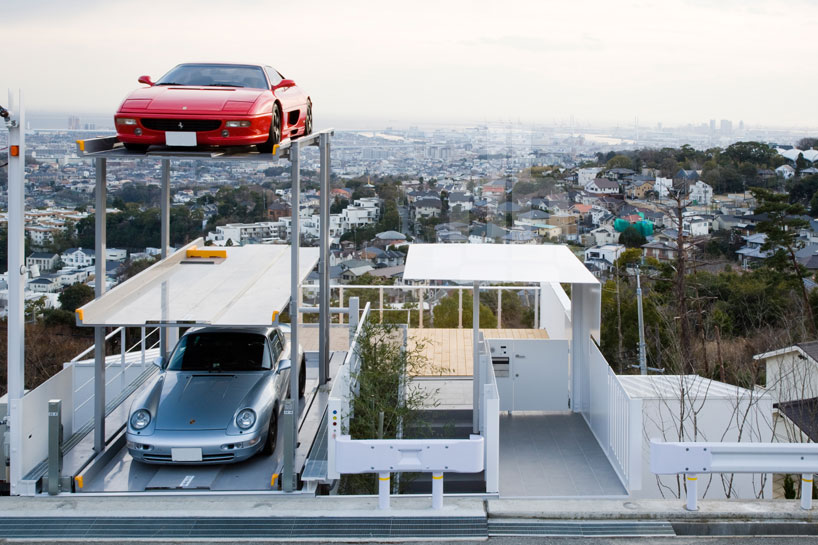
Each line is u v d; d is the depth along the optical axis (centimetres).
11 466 649
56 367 1870
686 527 591
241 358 816
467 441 593
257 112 759
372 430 761
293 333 687
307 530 584
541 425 949
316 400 909
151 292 820
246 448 693
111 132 960
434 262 964
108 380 1004
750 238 2775
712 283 2573
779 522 592
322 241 953
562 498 649
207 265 988
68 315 1864
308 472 655
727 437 1005
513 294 1759
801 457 591
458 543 567
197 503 634
